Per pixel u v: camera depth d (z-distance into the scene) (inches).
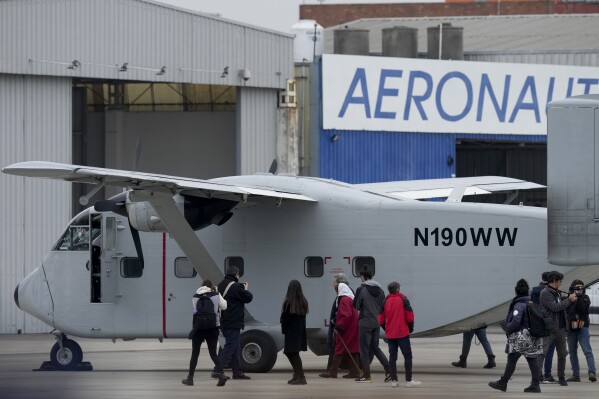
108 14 4753.9
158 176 2650.1
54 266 3139.8
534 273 2851.9
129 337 3105.3
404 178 5654.5
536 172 6830.7
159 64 4913.9
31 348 3937.0
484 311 2878.9
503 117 5905.5
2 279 4564.5
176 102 6117.1
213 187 2664.9
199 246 2844.5
